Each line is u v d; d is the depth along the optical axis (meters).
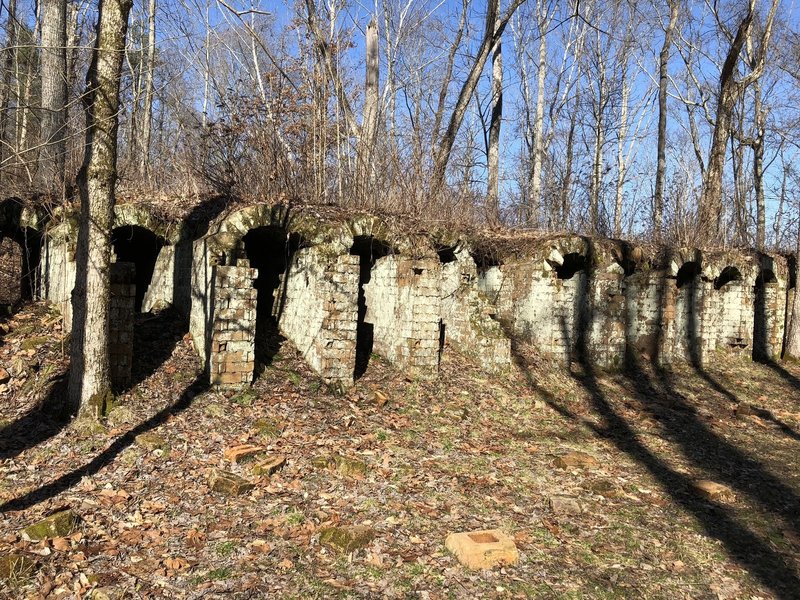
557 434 9.77
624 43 25.92
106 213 7.58
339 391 9.70
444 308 13.17
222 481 6.30
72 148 11.14
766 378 15.95
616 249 14.42
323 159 12.36
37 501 5.85
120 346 8.34
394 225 11.05
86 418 7.43
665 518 6.70
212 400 8.57
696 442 10.04
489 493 6.91
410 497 6.54
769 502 7.47
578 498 7.06
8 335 9.30
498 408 10.55
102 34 7.36
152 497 6.09
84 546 5.13
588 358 14.09
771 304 18.23
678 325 16.53
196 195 12.32
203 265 9.55
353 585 4.80
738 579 5.45
